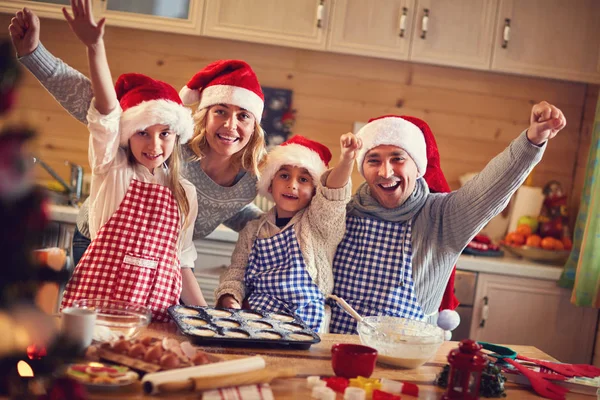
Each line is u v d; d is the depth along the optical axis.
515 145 1.83
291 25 3.32
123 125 1.89
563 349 3.24
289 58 3.64
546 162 3.77
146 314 1.49
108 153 1.84
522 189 3.56
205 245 3.14
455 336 3.20
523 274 3.19
